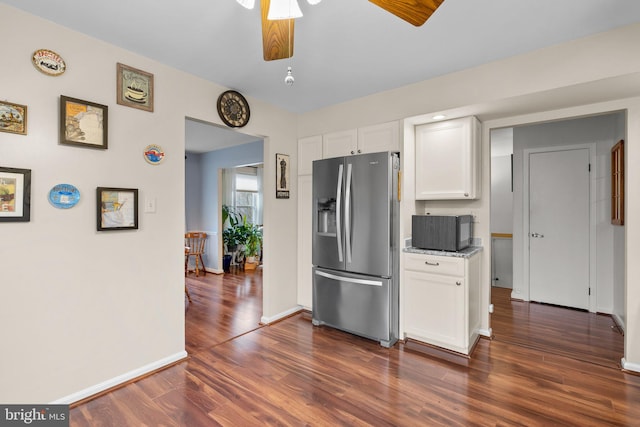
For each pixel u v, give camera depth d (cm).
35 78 182
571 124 387
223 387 216
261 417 185
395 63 245
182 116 255
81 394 200
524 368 239
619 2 172
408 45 218
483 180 298
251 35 204
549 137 401
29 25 180
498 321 341
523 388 212
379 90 301
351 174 297
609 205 362
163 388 215
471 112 264
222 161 594
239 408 194
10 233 175
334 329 321
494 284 503
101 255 210
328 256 318
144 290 232
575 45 212
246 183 718
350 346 281
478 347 276
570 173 388
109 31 199
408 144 289
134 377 225
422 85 280
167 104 245
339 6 174
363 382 222
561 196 394
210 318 352
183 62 241
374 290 285
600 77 204
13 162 175
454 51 227
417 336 283
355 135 321
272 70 256
